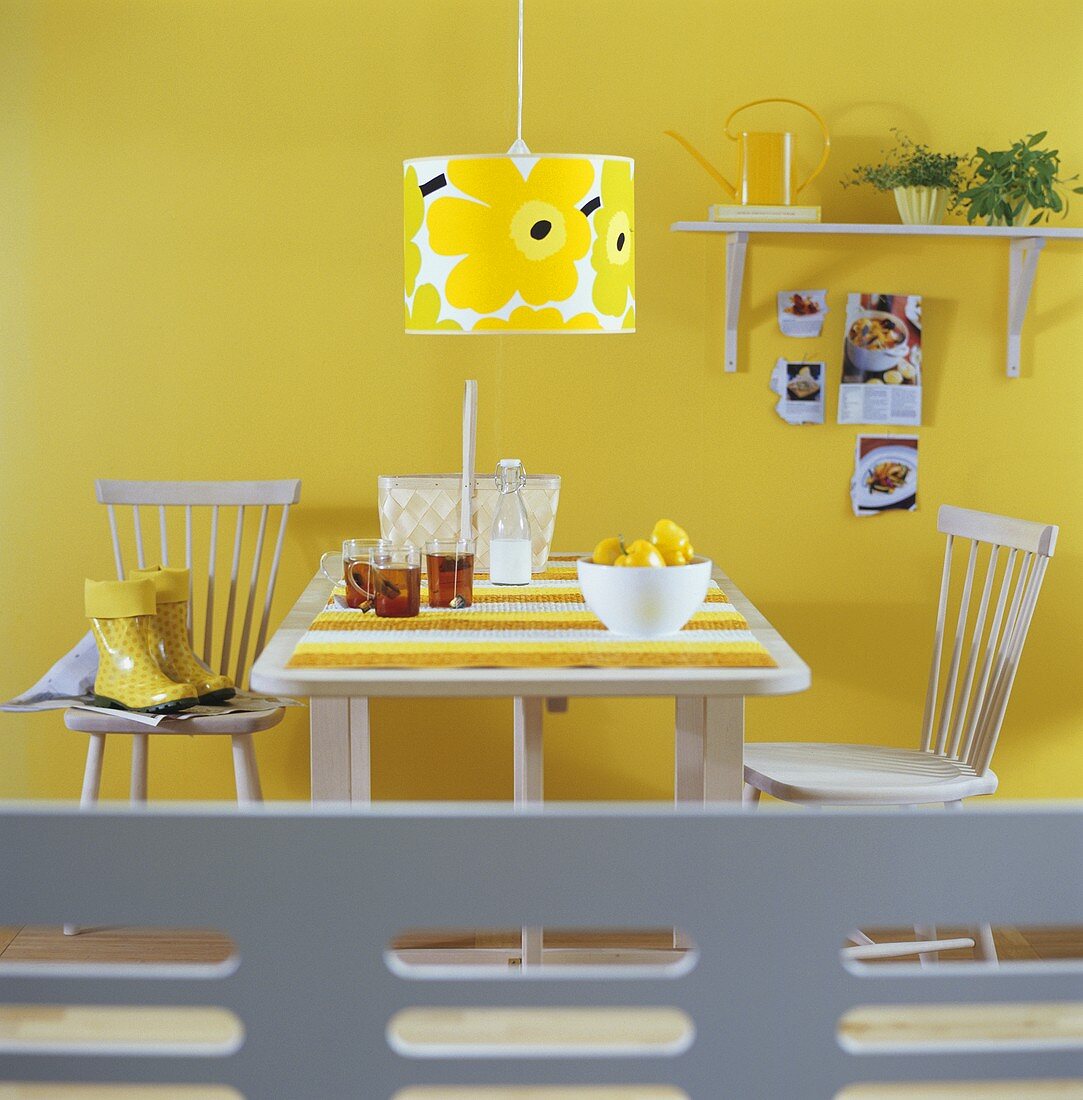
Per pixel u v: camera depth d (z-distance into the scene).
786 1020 0.88
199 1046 0.88
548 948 2.65
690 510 3.09
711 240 3.03
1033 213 3.04
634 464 3.07
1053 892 0.88
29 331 3.02
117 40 2.96
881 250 3.05
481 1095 1.02
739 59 3.00
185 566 3.07
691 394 3.06
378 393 3.04
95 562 3.07
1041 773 3.20
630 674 1.71
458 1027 1.11
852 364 3.06
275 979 0.87
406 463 3.06
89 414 3.04
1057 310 3.09
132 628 2.52
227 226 3.01
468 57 2.98
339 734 2.08
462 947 2.68
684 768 2.13
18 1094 1.00
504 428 3.06
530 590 2.29
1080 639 3.17
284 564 3.09
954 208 3.04
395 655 1.81
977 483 3.12
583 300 2.10
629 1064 0.88
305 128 2.99
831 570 3.12
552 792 3.13
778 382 3.06
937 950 2.59
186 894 0.87
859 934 2.66
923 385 3.09
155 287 3.02
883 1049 0.88
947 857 0.88
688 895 0.88
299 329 3.03
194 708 2.54
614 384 3.05
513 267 2.07
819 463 3.09
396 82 2.98
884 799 2.27
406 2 2.96
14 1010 1.61
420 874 0.87
